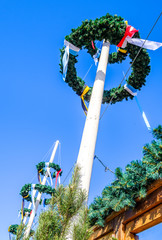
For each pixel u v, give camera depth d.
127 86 5.75
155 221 2.77
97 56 5.93
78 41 5.10
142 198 3.01
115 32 4.75
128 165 3.10
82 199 2.12
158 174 2.64
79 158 3.33
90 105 4.00
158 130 2.77
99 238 3.90
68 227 1.95
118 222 3.40
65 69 5.05
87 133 3.60
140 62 5.27
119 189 3.11
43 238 1.80
